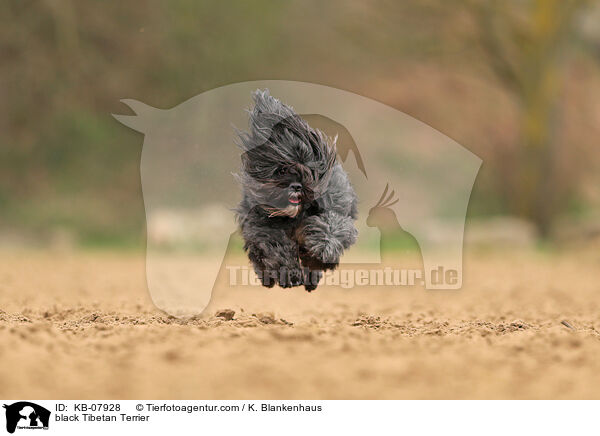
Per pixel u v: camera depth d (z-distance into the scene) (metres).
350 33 135.12
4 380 22.81
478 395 22.89
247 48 127.44
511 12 116.06
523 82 114.50
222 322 33.97
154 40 122.62
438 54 125.75
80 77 121.00
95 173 120.75
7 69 119.06
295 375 23.86
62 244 106.38
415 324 35.91
